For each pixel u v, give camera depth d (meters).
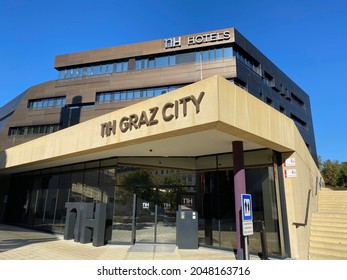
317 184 17.52
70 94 37.56
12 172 20.45
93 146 10.91
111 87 35.25
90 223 12.23
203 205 11.94
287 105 41.25
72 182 15.42
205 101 7.31
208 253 10.22
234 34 31.12
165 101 8.41
